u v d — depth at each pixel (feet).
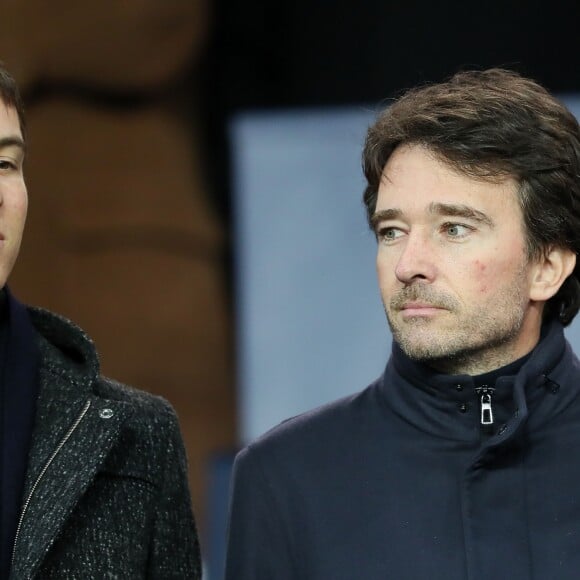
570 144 25.34
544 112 25.08
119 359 68.90
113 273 68.90
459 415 24.80
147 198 69.77
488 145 24.14
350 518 24.88
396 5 64.95
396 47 65.05
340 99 66.74
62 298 68.23
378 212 24.77
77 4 67.62
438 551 24.25
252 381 64.80
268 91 68.69
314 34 67.56
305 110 66.80
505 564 23.94
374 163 25.46
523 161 24.41
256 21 68.80
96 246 68.95
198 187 71.10
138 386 68.95
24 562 22.81
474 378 24.57
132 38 68.49
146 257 69.41
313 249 64.64
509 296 24.49
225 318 70.38
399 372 25.49
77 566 24.02
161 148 70.28
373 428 25.67
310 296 64.34
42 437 24.17
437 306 24.12
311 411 26.61
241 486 25.99
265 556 25.44
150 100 70.49
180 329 69.46
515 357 25.08
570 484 24.61
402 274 24.08
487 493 24.48
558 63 62.08
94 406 24.44
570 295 26.08
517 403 24.12
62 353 25.77
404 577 24.13
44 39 67.31
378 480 25.08
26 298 67.56
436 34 64.13
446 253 24.23
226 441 69.51
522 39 62.59
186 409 69.36
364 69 66.18
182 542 25.91
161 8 68.44
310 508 25.17
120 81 69.31
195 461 68.85
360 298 64.03
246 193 65.67
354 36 66.59
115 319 68.85
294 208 65.21
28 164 68.13
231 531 26.02
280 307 64.59
